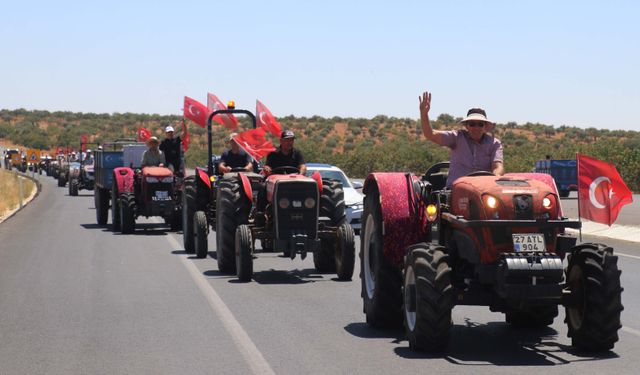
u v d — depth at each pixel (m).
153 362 8.25
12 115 165.12
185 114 20.98
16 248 19.23
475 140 9.40
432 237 9.20
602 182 19.42
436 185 9.80
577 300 8.26
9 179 58.28
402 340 9.18
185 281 13.91
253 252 14.14
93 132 144.25
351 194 22.56
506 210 8.16
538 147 98.50
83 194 47.91
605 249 8.29
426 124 9.40
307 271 15.34
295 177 14.16
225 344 9.04
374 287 9.78
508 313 9.92
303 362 8.20
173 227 23.95
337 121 133.25
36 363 8.25
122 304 11.64
